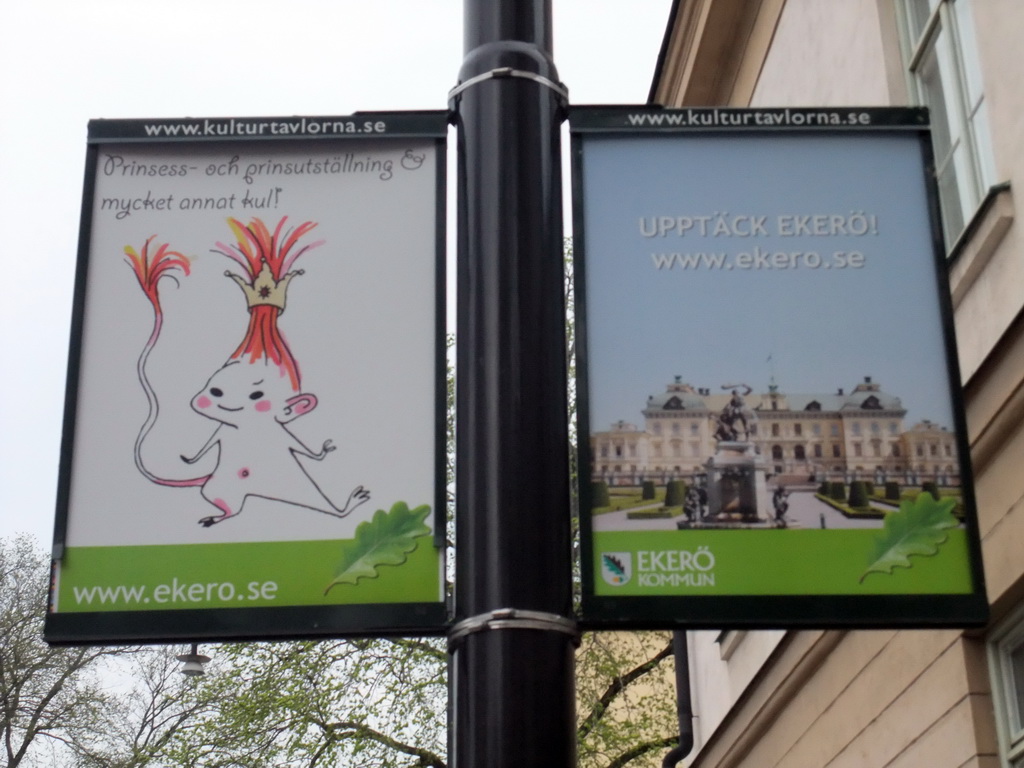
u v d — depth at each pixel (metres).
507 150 3.98
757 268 4.62
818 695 8.81
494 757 3.15
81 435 4.29
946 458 4.40
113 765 22.34
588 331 4.48
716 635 11.95
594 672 16.17
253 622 3.99
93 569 4.10
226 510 4.14
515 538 3.40
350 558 4.06
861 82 8.61
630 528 4.18
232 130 4.73
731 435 4.36
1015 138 6.33
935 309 4.62
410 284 4.45
